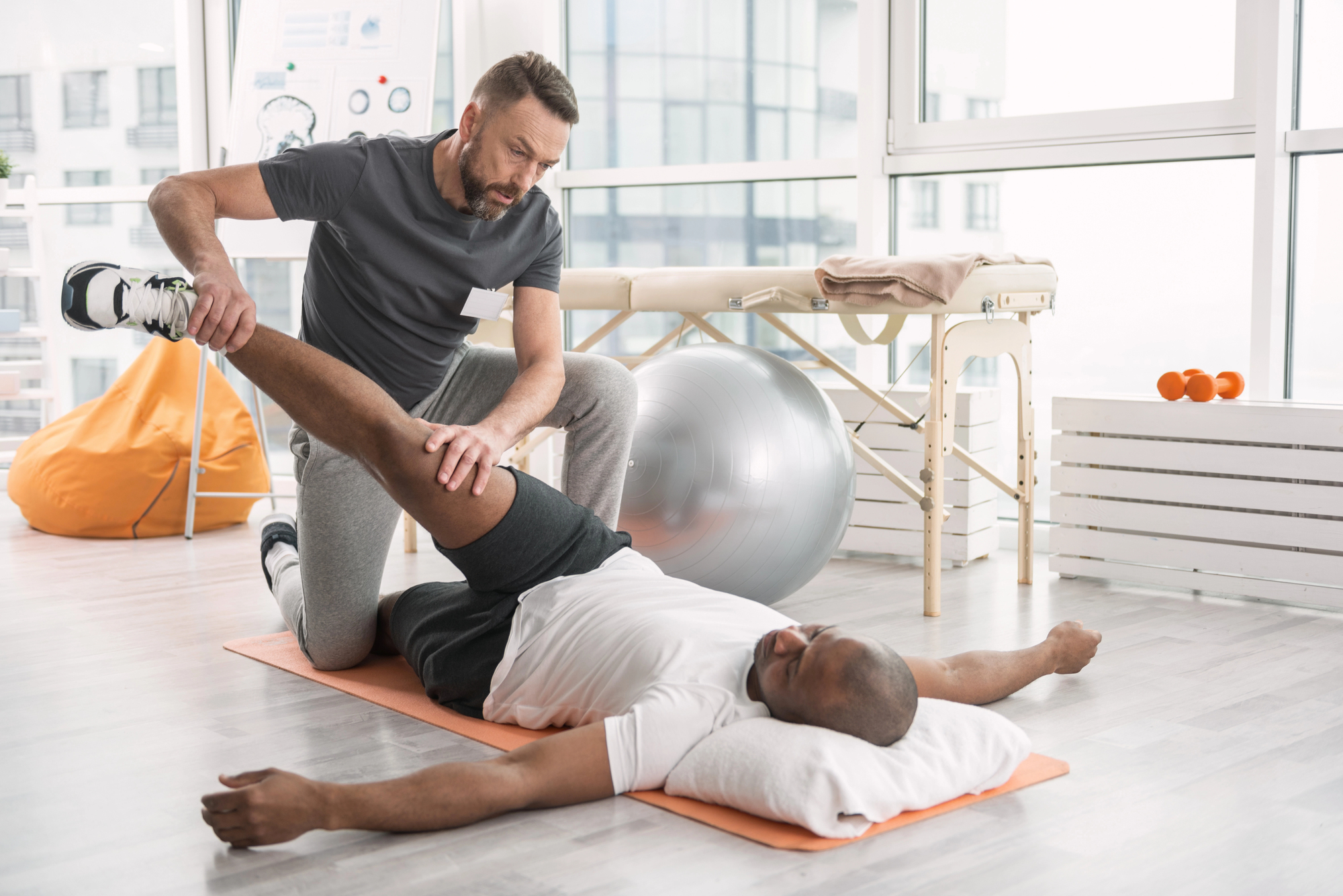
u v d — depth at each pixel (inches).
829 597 114.8
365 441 63.6
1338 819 59.7
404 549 136.3
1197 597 115.3
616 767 60.6
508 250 81.1
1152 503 119.9
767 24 153.0
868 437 133.1
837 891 51.8
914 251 149.0
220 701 79.9
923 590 118.2
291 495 169.5
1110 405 121.2
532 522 70.6
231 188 73.0
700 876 53.2
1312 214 123.4
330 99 152.3
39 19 176.1
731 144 157.5
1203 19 127.5
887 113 146.3
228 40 173.0
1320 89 121.7
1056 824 59.0
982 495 132.4
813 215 152.6
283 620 103.2
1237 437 114.0
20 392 165.8
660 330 165.3
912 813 60.1
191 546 136.9
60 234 179.0
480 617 74.3
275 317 173.2
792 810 56.7
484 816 57.9
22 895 51.8
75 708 78.5
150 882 52.9
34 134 178.5
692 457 96.8
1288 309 125.2
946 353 107.0
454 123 162.4
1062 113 135.2
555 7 161.8
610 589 70.2
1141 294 135.4
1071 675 86.1
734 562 97.3
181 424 145.1
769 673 61.4
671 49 159.5
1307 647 95.2
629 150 164.4
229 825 54.0
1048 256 140.3
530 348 82.2
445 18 163.3
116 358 180.1
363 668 88.0
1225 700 80.1
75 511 138.9
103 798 62.8
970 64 142.5
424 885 52.3
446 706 77.2
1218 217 130.0
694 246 161.2
